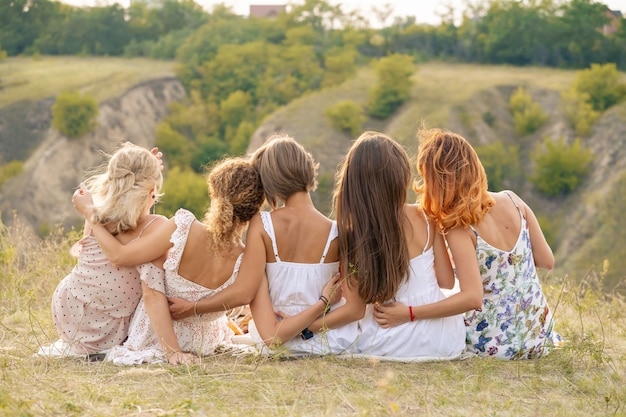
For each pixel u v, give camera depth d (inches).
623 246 2028.8
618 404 118.6
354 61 2881.4
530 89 2613.2
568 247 2106.3
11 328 167.0
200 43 2876.5
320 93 2719.0
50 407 107.9
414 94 2613.2
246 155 151.2
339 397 116.9
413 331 142.7
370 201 138.9
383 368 136.3
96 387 118.9
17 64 2923.2
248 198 141.4
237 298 141.7
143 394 117.3
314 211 144.3
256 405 113.5
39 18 3085.6
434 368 138.0
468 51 2962.6
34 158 2412.6
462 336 146.3
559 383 132.3
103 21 3122.5
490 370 137.3
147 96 2738.7
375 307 144.5
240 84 2760.8
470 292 140.0
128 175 140.8
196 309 142.7
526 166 2375.7
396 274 139.2
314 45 2928.2
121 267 141.8
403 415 110.7
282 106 2687.0
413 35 2987.2
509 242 145.4
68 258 229.9
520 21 2915.8
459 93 2618.1
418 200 148.5
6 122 2541.8
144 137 2620.6
